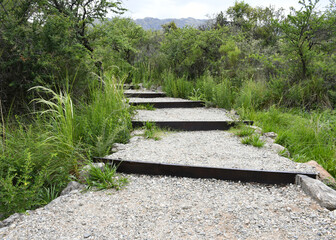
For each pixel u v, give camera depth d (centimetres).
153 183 294
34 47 433
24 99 453
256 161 338
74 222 217
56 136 340
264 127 484
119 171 325
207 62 940
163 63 1097
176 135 469
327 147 394
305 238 194
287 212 231
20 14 447
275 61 734
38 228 209
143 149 385
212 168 304
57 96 371
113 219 222
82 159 335
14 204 236
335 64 643
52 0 561
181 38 1009
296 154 379
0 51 423
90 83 540
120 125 441
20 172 282
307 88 628
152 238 196
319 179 291
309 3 616
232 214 229
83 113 455
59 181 286
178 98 815
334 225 209
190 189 279
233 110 623
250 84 683
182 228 208
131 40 1139
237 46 876
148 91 927
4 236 199
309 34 653
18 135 357
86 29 642
